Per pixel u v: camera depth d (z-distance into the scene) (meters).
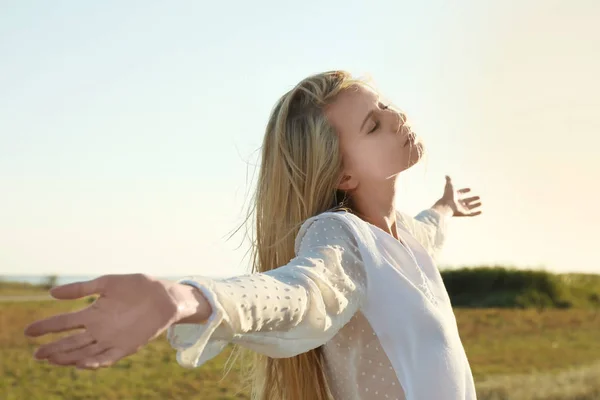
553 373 8.59
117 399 7.62
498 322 12.11
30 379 8.44
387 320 1.37
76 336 0.80
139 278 0.83
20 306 11.45
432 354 1.37
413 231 2.15
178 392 7.66
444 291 1.60
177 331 0.94
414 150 1.60
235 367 1.86
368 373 1.44
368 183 1.59
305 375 1.59
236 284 1.02
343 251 1.33
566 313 12.93
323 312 1.16
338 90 1.61
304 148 1.59
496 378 8.45
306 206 1.58
